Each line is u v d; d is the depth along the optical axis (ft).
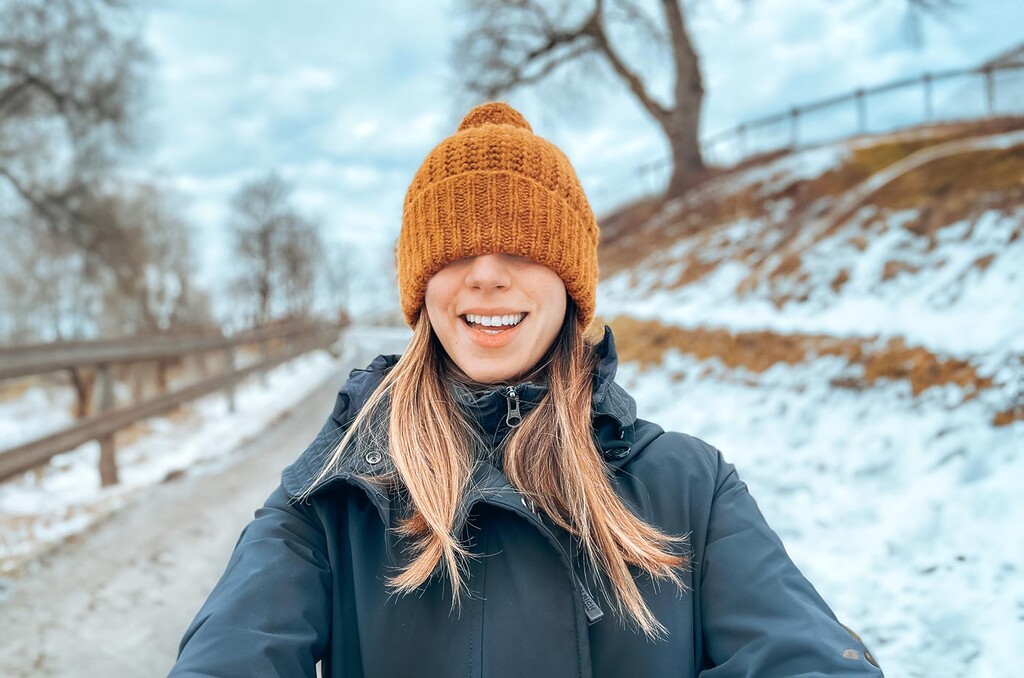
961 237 19.10
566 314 3.69
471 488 3.13
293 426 22.47
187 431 22.24
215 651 2.65
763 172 42.52
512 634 2.91
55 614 8.70
